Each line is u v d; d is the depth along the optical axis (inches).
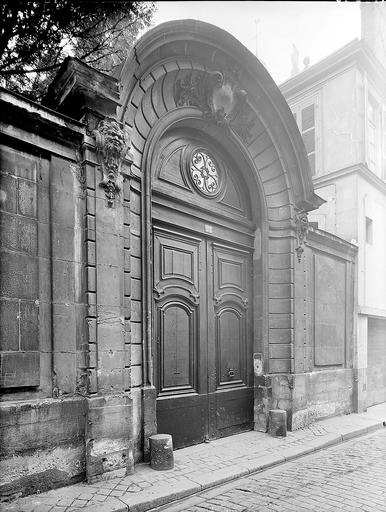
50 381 194.4
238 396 319.0
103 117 222.5
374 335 493.4
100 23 283.3
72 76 212.7
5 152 189.5
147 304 244.7
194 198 302.7
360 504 182.2
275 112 335.6
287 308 339.9
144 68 249.8
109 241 218.5
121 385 214.1
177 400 269.0
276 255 350.0
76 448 196.5
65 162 210.8
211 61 295.7
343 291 434.0
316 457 262.8
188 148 307.0
